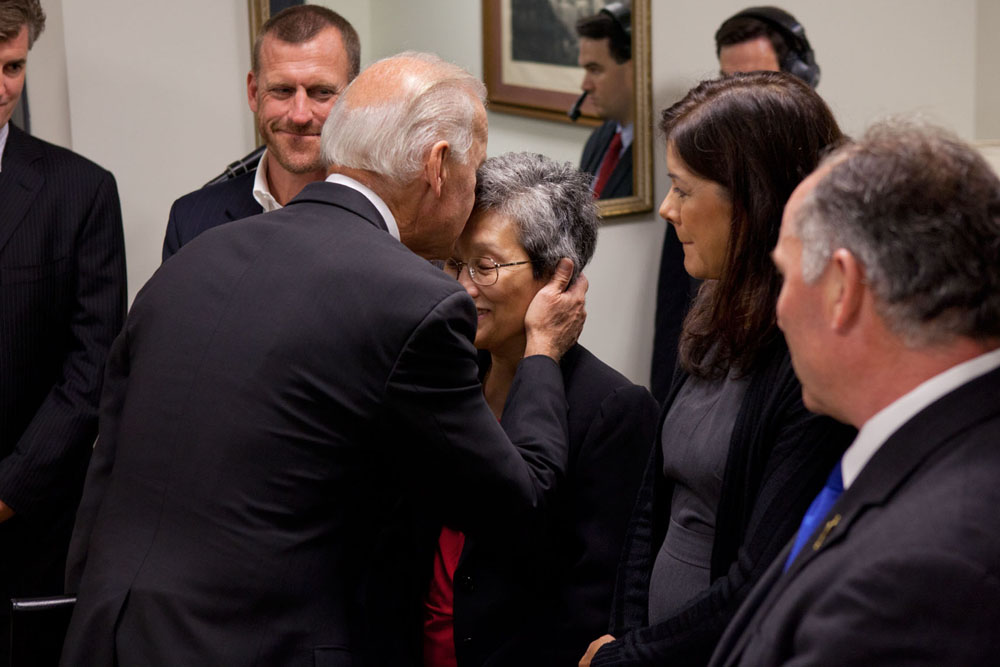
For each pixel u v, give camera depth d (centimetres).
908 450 99
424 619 190
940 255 97
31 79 306
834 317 103
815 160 145
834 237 101
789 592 103
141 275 310
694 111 150
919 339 99
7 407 246
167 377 157
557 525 179
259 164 265
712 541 154
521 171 181
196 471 152
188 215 259
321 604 154
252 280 159
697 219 150
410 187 169
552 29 358
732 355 148
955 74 458
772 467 139
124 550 154
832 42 424
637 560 170
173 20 304
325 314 153
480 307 183
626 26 371
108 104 299
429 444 155
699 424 155
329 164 174
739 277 147
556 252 180
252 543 150
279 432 151
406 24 332
